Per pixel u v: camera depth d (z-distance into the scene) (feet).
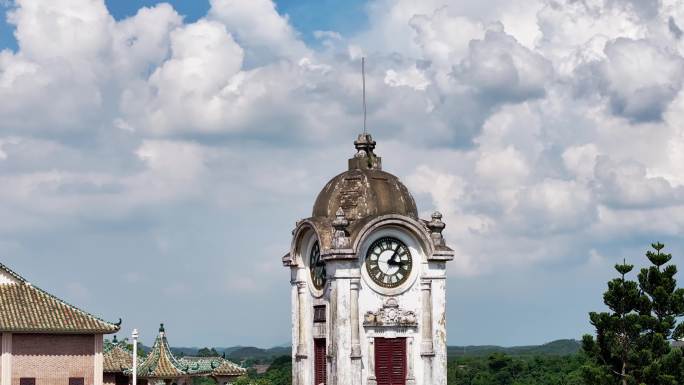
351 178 182.39
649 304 257.75
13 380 326.65
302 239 185.06
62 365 333.01
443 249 177.78
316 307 181.57
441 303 177.37
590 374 260.01
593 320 260.83
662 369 251.39
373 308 175.01
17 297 337.11
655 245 262.47
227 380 396.98
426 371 175.32
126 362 371.56
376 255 176.04
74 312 337.93
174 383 383.86
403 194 181.98
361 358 173.17
